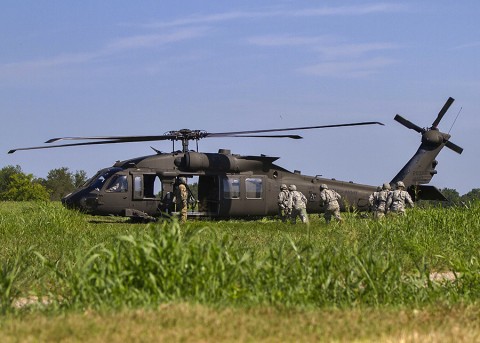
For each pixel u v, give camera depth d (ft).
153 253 33.60
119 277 33.12
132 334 24.67
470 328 27.73
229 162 112.27
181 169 109.50
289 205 102.89
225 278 33.27
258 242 64.44
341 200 123.13
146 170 108.17
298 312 29.66
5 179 377.71
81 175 383.04
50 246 59.77
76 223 79.41
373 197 96.53
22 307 32.83
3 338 24.31
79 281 32.99
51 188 379.55
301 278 35.24
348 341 25.30
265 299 32.55
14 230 71.87
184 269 33.47
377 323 27.91
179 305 29.22
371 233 65.10
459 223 70.69
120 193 106.73
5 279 34.47
